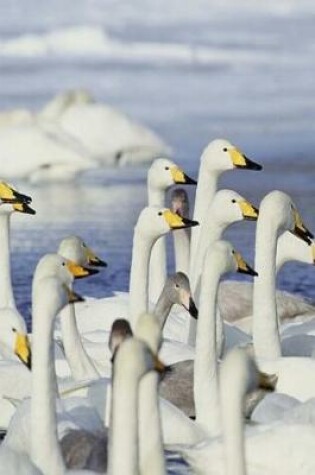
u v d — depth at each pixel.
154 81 56.38
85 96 43.66
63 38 67.50
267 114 46.84
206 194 19.11
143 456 11.52
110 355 15.80
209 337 14.40
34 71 60.22
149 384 11.50
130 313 16.73
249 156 38.78
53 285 12.44
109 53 65.19
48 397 12.32
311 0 75.81
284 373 14.45
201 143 42.12
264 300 16.25
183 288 16.42
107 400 13.84
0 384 14.74
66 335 15.34
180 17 74.94
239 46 65.12
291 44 65.25
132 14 76.50
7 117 41.16
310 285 24.14
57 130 39.84
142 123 46.31
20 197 18.39
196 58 62.28
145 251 16.78
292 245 18.47
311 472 12.19
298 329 17.84
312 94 51.28
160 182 19.50
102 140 41.59
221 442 12.36
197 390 14.30
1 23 75.62
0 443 13.62
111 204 32.53
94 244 27.23
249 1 76.19
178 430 13.48
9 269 18.52
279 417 13.37
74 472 11.75
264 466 12.28
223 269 14.58
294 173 35.75
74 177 38.06
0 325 15.24
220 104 49.69
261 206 16.33
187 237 19.89
